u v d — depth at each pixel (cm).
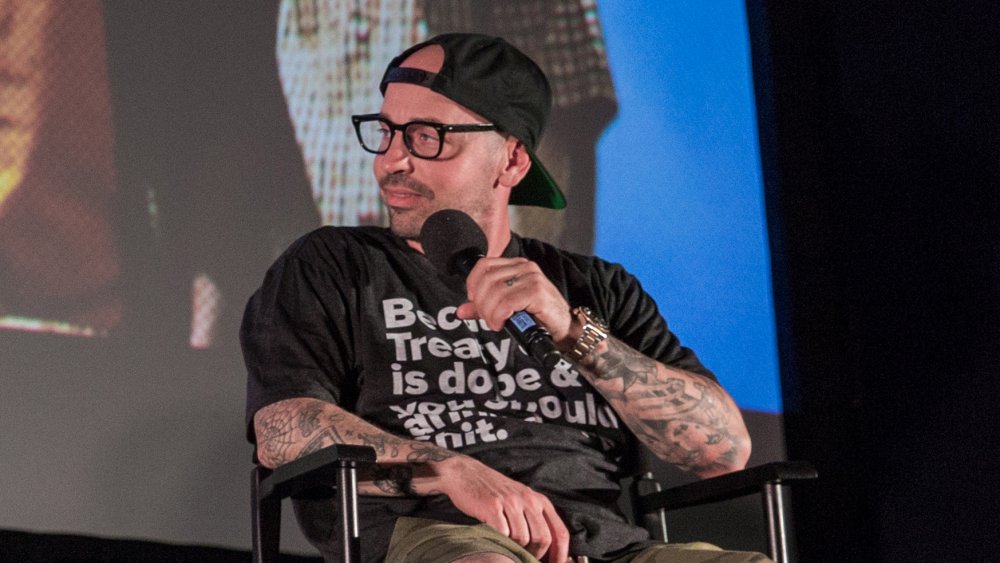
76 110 764
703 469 565
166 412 750
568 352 527
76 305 743
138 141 775
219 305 774
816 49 961
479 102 568
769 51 952
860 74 945
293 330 538
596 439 557
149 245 764
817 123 948
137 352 750
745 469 524
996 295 864
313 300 546
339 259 559
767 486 516
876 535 900
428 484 495
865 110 940
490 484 477
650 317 606
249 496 761
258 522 520
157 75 786
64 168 755
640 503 577
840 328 920
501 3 880
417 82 567
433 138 565
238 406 768
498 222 585
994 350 862
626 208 882
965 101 892
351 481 446
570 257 610
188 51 796
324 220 808
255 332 542
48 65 762
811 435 902
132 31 786
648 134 901
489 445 527
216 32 805
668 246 888
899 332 908
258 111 805
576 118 882
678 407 549
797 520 893
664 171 898
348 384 548
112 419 738
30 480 715
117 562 727
